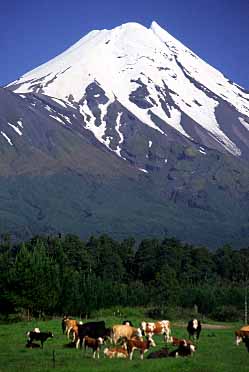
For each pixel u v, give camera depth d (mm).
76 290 93875
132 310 101062
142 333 56719
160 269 141125
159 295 116062
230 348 52812
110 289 105812
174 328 78188
